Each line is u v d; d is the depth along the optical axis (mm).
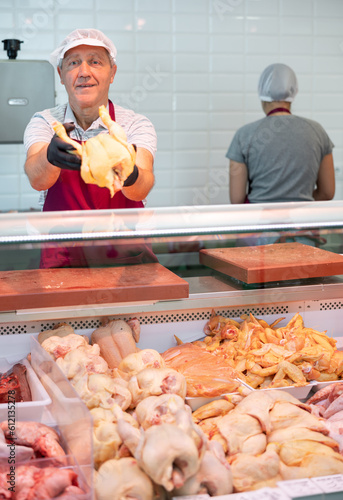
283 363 1425
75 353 1282
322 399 1374
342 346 1628
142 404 1166
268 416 1196
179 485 943
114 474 982
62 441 1135
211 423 1219
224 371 1394
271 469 1068
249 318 1599
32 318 1362
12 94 2568
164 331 1568
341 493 1002
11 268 1198
